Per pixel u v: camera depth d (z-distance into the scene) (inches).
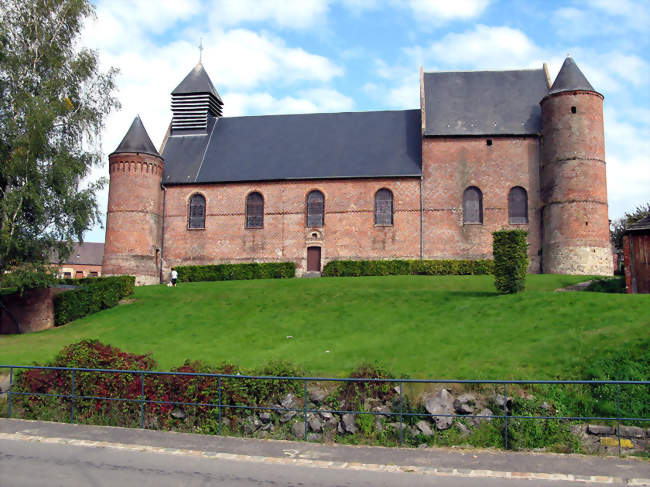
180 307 994.7
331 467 335.3
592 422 446.0
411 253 1371.8
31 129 986.1
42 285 977.5
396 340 679.1
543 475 318.7
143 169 1429.6
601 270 1249.4
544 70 1518.2
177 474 321.7
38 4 1065.5
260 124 1627.7
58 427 420.2
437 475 320.5
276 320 855.7
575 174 1267.2
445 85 1520.7
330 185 1427.2
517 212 1363.2
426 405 468.8
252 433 466.0
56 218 1048.8
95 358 526.9
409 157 1433.3
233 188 1471.5
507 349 589.6
